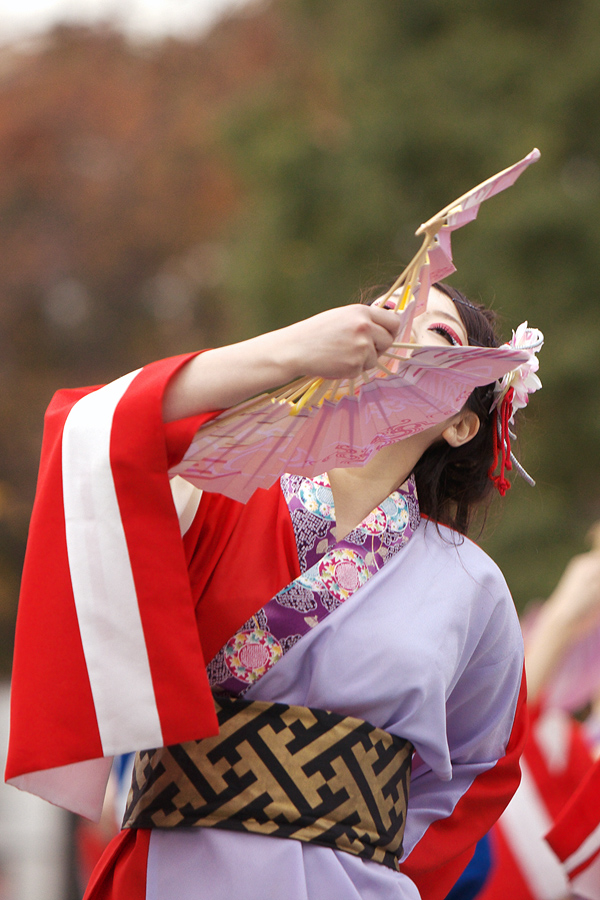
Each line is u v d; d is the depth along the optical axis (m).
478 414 3.67
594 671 7.11
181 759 3.10
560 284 17.61
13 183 39.88
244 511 3.29
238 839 3.03
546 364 17.34
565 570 16.48
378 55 20.55
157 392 2.82
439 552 3.52
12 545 32.28
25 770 2.72
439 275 3.01
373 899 3.13
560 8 20.05
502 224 17.67
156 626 2.78
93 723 2.75
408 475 3.60
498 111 19.27
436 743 3.34
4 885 9.59
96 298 40.59
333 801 3.10
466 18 20.25
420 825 3.64
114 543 2.80
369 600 3.28
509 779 3.90
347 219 19.47
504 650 3.69
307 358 2.76
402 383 2.95
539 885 6.34
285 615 3.17
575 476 17.92
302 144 20.36
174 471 2.99
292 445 3.03
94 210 39.69
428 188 19.33
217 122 22.91
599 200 18.14
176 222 39.38
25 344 40.06
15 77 41.41
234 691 3.15
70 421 2.92
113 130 39.88
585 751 6.61
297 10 23.92
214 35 39.88
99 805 3.17
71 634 2.79
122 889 3.15
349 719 3.17
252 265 20.62
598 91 18.64
